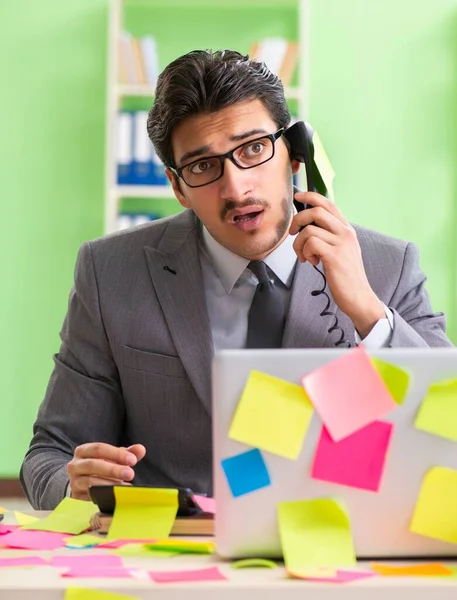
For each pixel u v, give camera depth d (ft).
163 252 6.47
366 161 15.26
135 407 6.35
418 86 15.30
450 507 3.63
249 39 15.29
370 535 3.64
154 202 15.03
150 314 6.30
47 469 5.90
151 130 6.09
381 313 5.76
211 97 5.66
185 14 15.31
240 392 3.67
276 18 15.26
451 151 15.25
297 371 3.66
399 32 15.31
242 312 6.31
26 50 15.53
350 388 3.65
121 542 4.13
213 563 3.64
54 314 15.49
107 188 14.12
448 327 15.19
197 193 5.89
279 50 14.30
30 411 15.46
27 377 15.44
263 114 5.81
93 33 15.53
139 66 14.39
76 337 6.55
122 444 6.73
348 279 5.75
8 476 15.40
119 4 14.42
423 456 3.64
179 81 5.75
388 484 3.64
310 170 6.00
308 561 3.53
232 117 5.70
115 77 14.28
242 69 5.74
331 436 3.63
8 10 15.53
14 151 15.49
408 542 3.65
